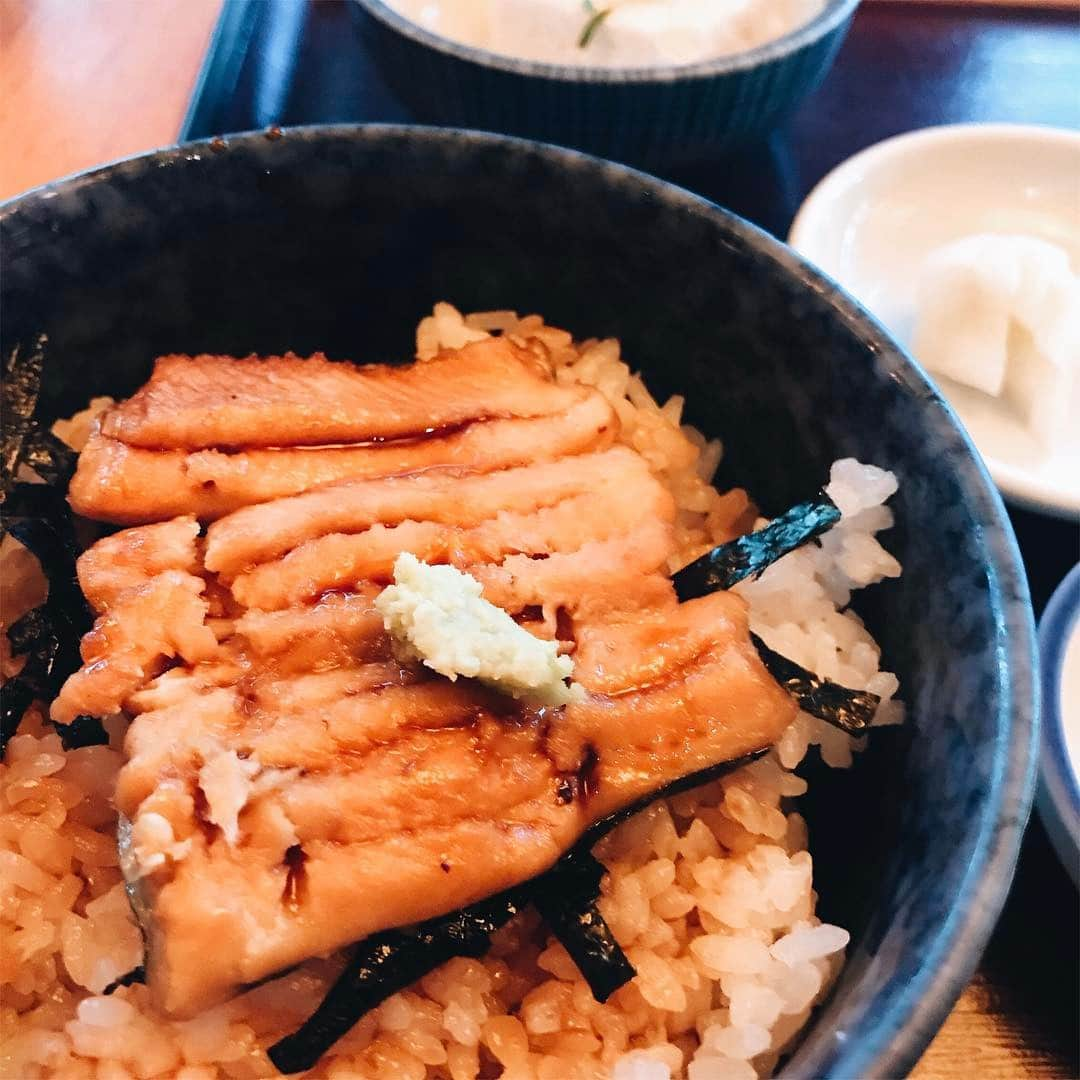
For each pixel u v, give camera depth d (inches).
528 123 8.1
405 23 7.9
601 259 6.7
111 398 6.9
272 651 5.2
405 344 7.6
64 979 5.4
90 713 5.1
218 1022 5.0
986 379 8.2
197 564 5.5
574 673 5.2
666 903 5.4
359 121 9.5
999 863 4.2
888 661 5.7
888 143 9.2
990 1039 5.7
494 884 4.8
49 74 9.1
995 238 8.4
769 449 6.6
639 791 5.1
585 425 6.2
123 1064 5.0
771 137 9.8
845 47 10.7
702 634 5.4
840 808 5.8
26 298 6.2
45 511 6.2
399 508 5.6
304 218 6.6
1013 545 5.0
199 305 6.9
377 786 4.8
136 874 4.5
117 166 6.1
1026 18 10.8
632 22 8.8
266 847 4.6
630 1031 5.3
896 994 4.1
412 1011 5.1
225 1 9.7
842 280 8.8
